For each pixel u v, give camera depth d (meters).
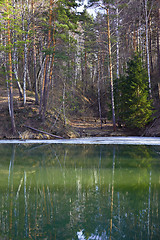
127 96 23.89
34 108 26.36
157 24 29.27
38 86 34.22
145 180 7.65
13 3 25.08
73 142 19.64
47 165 10.59
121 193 6.29
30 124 24.25
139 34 35.38
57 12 23.12
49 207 5.27
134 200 5.68
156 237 3.84
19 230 4.13
